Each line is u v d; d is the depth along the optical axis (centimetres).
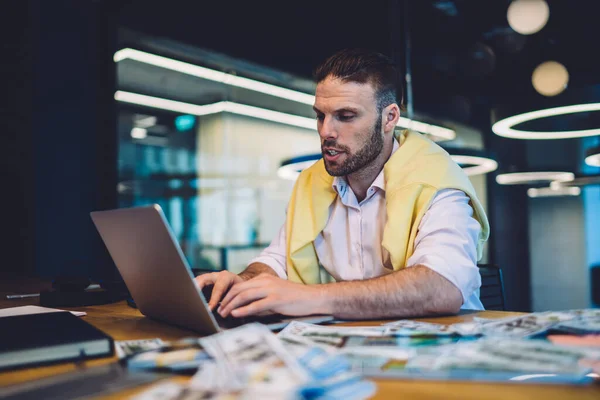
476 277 104
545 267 816
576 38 355
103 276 289
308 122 934
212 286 111
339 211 140
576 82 318
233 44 464
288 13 453
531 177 648
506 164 657
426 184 118
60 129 277
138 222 78
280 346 58
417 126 589
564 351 59
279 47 494
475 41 482
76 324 82
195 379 50
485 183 760
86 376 58
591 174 620
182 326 90
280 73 573
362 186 137
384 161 132
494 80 430
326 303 90
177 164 808
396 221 119
